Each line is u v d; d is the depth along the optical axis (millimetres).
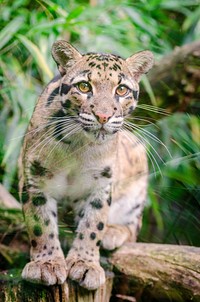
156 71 7512
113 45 8000
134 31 8430
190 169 8148
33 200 5781
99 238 5895
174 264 6137
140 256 6402
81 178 5871
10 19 8250
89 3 8938
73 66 5613
